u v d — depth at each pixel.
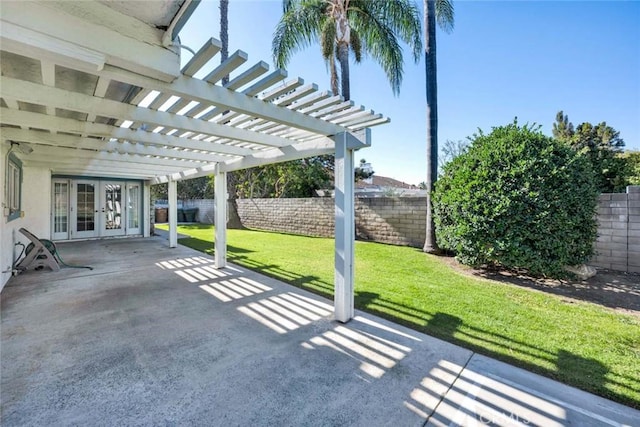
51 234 9.73
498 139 5.12
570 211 4.54
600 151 11.47
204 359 2.62
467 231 5.05
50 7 1.61
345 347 2.83
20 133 4.03
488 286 4.70
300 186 16.77
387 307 3.83
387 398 2.11
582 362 2.53
